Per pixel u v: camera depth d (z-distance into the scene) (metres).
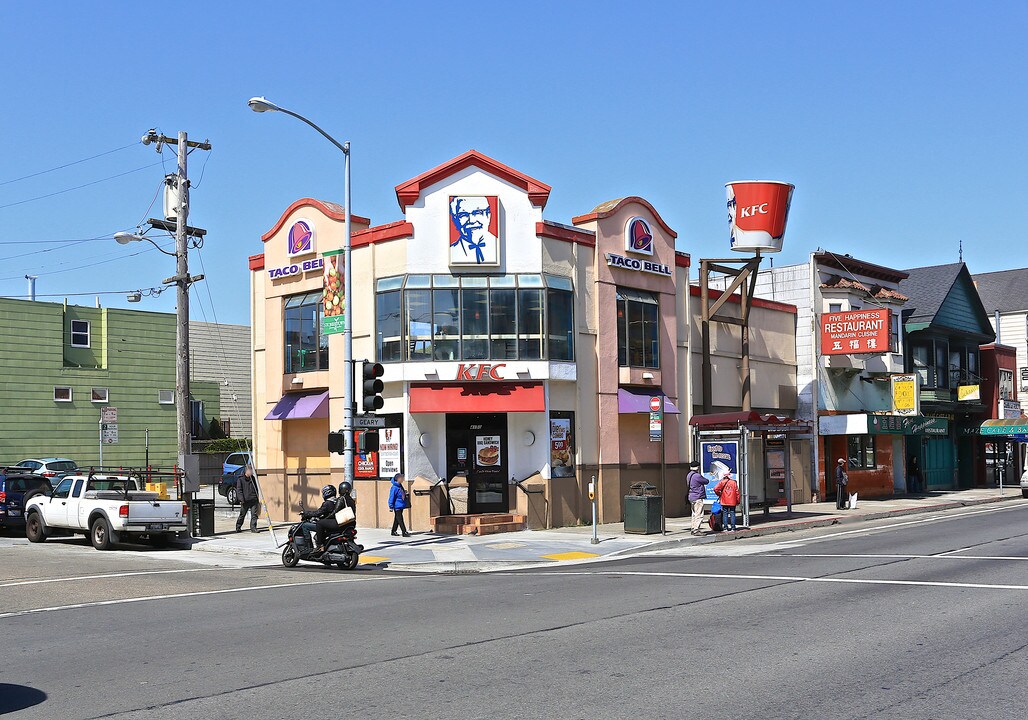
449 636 11.30
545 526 27.62
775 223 33.84
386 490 27.73
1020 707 7.83
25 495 28.72
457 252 27.61
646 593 14.82
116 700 8.58
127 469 31.19
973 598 13.52
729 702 8.02
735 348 36.16
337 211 29.83
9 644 11.54
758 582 15.92
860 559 19.33
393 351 27.77
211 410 51.81
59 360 44.69
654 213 31.91
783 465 31.81
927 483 48.12
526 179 28.05
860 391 42.53
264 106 22.20
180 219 27.53
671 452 32.03
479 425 28.17
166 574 19.14
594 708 7.92
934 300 48.06
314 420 30.58
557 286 28.33
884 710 7.76
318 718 7.81
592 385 29.41
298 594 15.67
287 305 31.38
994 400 52.88
